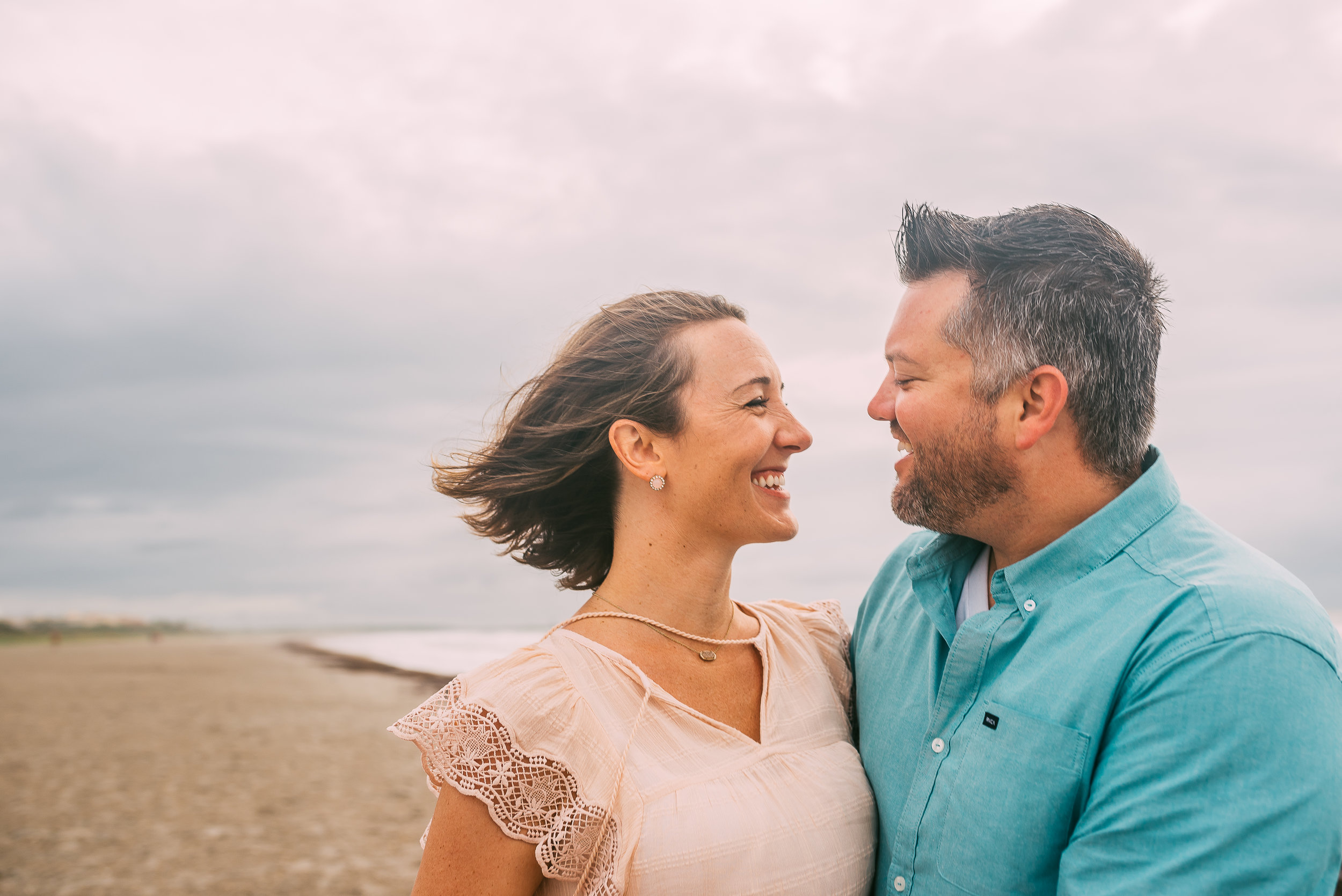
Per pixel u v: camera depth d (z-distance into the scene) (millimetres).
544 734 1459
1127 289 1543
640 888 1398
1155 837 1235
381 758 12672
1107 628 1410
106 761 12641
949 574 1746
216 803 9953
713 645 1718
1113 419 1534
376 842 8289
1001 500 1599
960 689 1546
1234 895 1170
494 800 1417
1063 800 1364
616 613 1686
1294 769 1181
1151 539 1481
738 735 1593
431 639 54031
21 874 7406
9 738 15055
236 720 17188
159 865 7594
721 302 1771
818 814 1556
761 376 1649
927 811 1502
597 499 1840
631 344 1706
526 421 1829
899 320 1691
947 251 1622
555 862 1422
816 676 1833
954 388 1596
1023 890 1380
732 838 1449
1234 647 1256
